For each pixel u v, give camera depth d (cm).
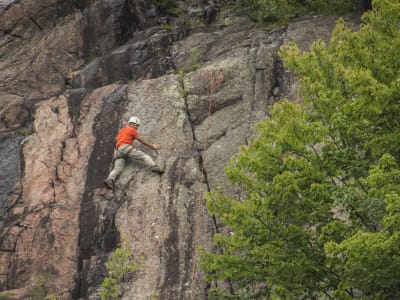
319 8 5519
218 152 4481
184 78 4956
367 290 3075
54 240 4247
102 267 4062
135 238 4097
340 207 3612
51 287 4075
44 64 5528
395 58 3331
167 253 4003
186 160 4459
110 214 4241
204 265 3422
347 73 3200
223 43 5266
